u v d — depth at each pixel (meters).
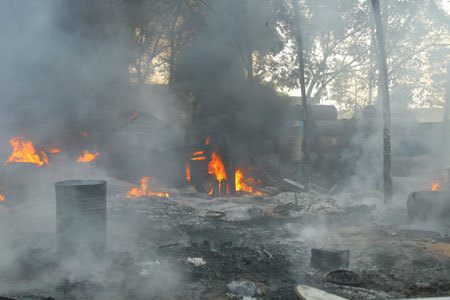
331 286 5.21
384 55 11.61
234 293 4.88
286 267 6.06
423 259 6.43
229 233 8.73
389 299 4.73
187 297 4.77
